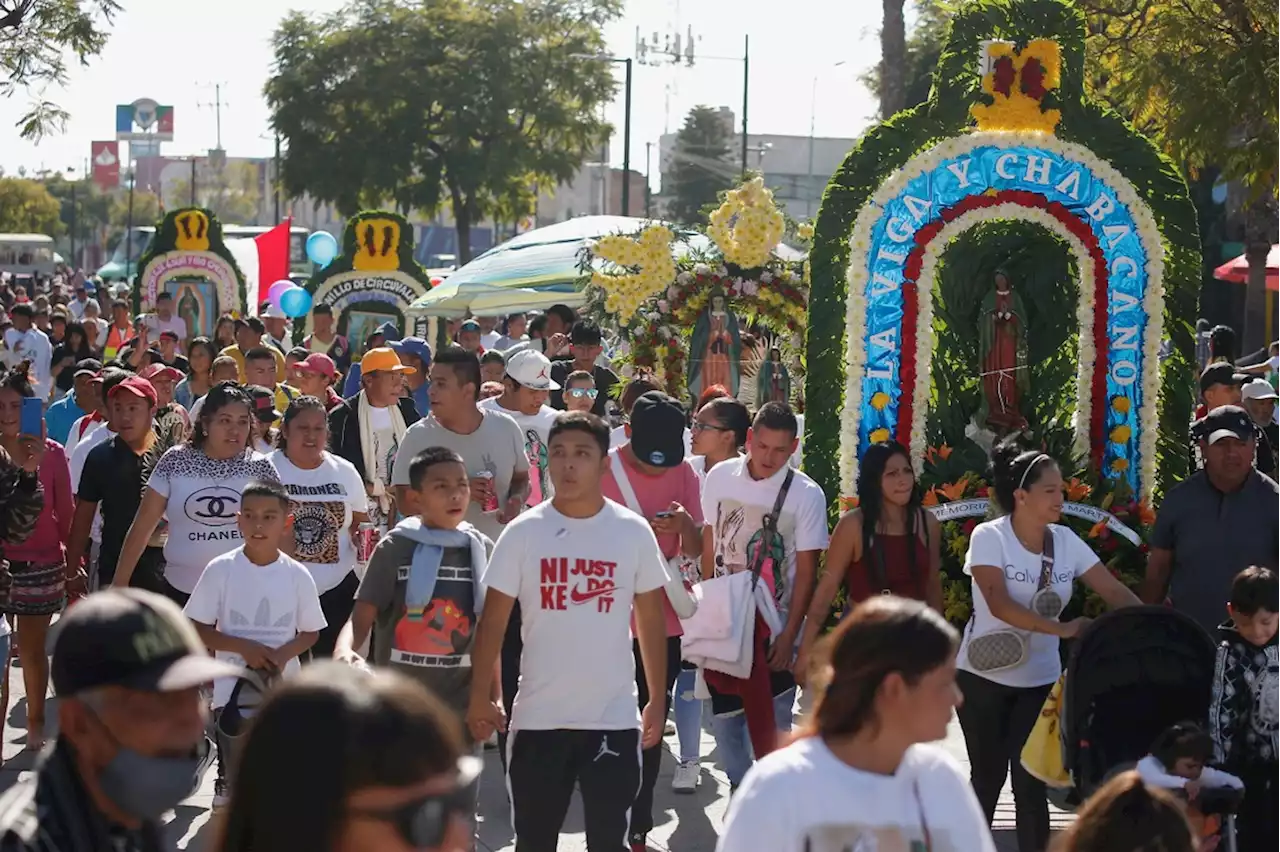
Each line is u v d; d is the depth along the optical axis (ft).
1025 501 33.17
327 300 136.56
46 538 43.24
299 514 38.83
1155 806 20.88
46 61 113.19
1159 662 30.45
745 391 74.49
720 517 36.58
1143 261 51.39
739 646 34.78
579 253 86.07
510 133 256.73
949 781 17.70
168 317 127.75
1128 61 81.00
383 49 251.80
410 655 30.89
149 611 14.10
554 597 27.45
